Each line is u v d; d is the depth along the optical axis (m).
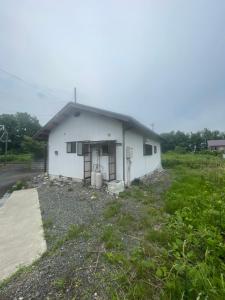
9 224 4.41
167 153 30.44
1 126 30.20
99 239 3.25
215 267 2.21
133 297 1.94
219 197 4.33
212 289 1.77
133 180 8.46
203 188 6.52
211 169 11.66
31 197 6.68
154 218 4.10
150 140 11.74
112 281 2.21
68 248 3.04
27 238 3.62
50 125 10.04
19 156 28.70
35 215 4.82
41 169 16.77
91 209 4.97
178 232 3.03
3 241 3.59
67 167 9.54
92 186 7.61
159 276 2.18
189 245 2.65
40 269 2.56
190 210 3.85
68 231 3.71
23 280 2.36
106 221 4.11
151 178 10.16
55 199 6.15
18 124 39.56
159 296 1.97
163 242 3.04
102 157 8.19
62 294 2.07
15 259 2.93
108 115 7.26
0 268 2.72
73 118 9.32
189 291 1.86
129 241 3.17
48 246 3.24
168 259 2.54
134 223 3.91
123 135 7.57
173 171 13.04
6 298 2.08
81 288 2.13
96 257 2.72
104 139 8.17
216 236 2.66
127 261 2.54
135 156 8.86
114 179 7.70
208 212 3.38
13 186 8.93
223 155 24.95
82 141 8.82
